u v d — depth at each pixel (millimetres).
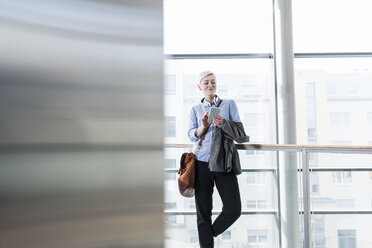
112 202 317
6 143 282
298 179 2650
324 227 2568
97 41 315
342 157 2518
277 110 4465
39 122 292
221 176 2650
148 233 330
